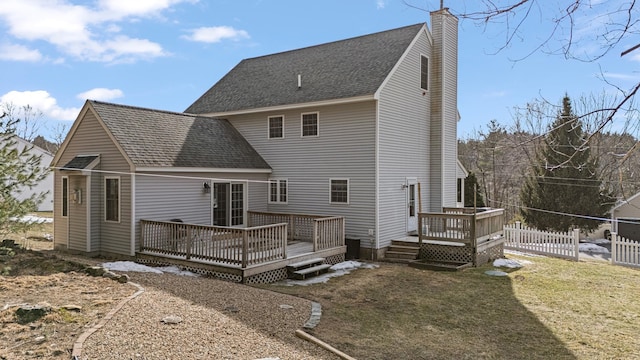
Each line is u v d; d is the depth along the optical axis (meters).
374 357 5.94
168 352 5.16
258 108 15.82
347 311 8.08
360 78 14.55
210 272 10.51
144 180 12.05
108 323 5.89
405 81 15.20
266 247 10.73
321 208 14.88
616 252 14.16
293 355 5.52
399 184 14.87
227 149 15.21
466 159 33.88
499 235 15.23
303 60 18.17
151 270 10.42
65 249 13.47
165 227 11.47
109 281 8.42
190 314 6.69
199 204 13.48
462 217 13.16
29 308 6.08
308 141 15.16
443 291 9.98
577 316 8.23
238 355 5.29
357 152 14.06
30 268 9.12
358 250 13.91
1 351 4.86
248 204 15.30
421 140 16.27
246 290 8.91
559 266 13.53
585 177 21.86
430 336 6.98
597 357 6.27
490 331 7.33
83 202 12.73
